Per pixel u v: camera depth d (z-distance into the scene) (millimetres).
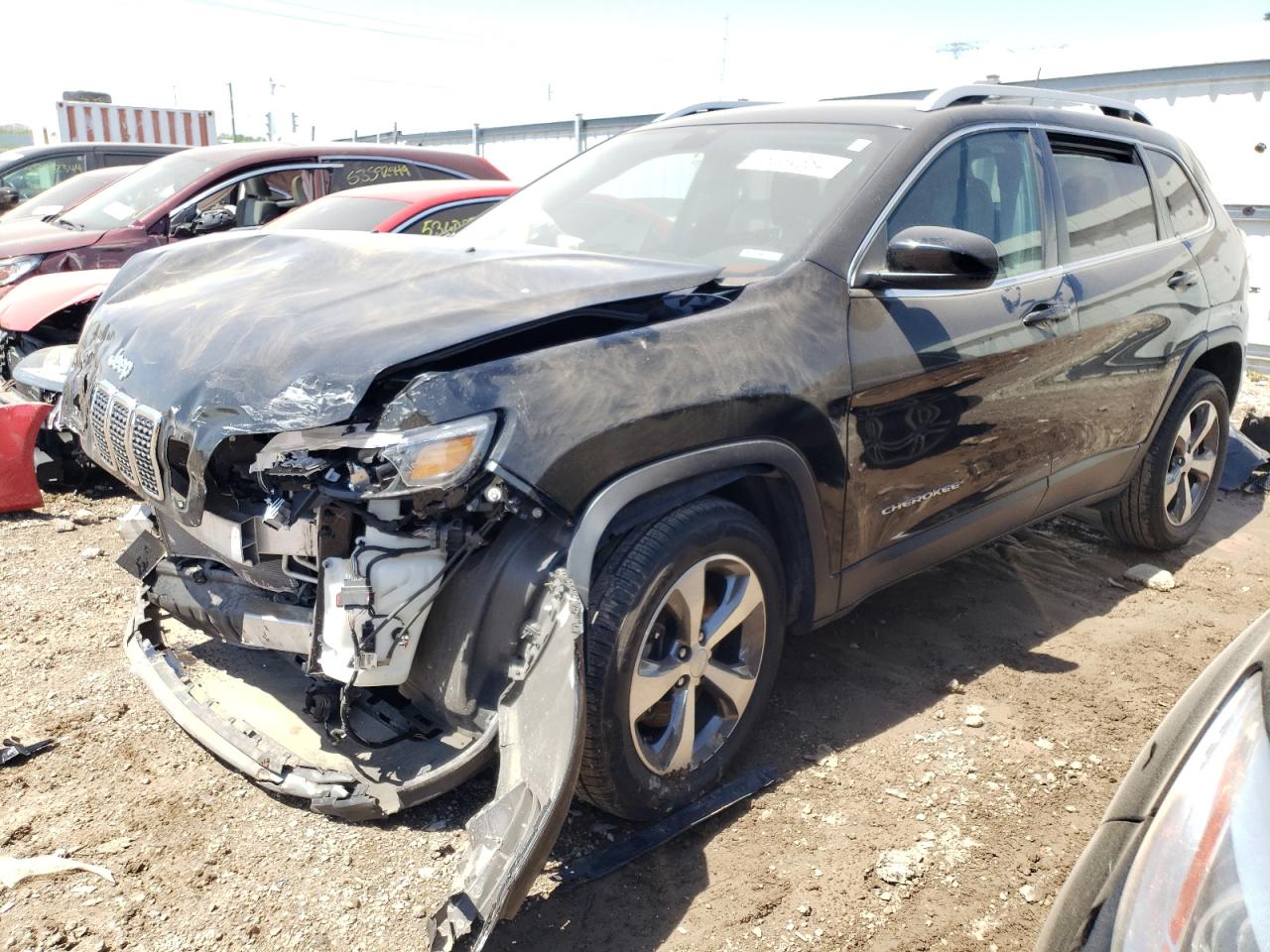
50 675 3350
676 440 2459
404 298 2559
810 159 3387
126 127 16438
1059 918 1550
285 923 2291
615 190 3748
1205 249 4703
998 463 3549
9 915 2275
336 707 2590
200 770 2854
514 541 2332
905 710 3332
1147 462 4574
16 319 5566
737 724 2820
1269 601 4445
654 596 2430
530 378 2289
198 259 3312
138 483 2625
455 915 1938
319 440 2256
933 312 3184
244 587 2672
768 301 2822
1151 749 1759
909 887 2486
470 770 2309
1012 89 3889
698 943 2273
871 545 3115
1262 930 1272
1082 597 4398
